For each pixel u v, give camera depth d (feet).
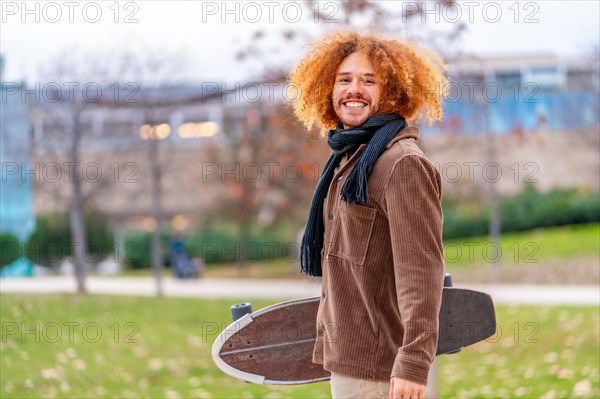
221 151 101.76
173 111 81.00
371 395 11.27
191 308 58.18
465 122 83.41
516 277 76.95
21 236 104.06
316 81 12.75
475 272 81.92
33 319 47.65
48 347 38.24
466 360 35.50
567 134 100.27
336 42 12.59
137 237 123.54
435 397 24.59
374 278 11.25
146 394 28.94
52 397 27.81
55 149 77.10
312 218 12.17
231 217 113.50
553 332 41.27
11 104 76.69
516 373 31.12
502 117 95.30
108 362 35.50
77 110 73.97
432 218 10.89
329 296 11.65
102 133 84.99
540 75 125.39
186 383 31.35
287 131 38.81
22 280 95.71
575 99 92.17
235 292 75.51
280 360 13.14
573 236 104.27
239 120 101.09
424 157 11.10
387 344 11.28
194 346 41.14
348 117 11.95
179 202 117.70
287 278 95.55
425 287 10.57
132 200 101.30
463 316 13.43
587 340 37.76
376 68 11.98
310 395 28.50
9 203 102.01
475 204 108.47
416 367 10.32
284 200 99.71
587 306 51.90
